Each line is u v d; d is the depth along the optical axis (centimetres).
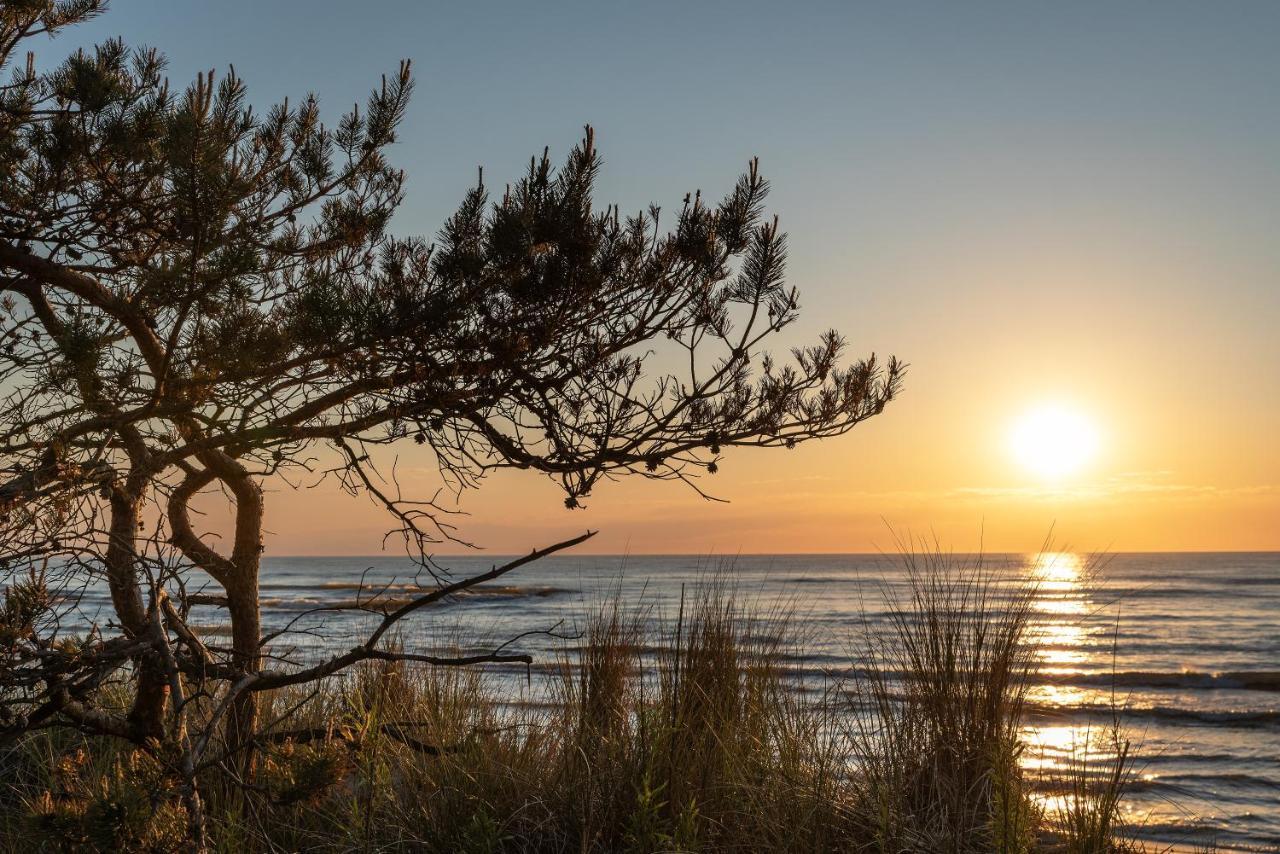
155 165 354
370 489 396
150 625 316
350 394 375
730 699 472
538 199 362
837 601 4025
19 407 333
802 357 427
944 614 499
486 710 515
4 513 287
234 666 387
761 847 387
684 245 394
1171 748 1216
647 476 409
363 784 396
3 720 300
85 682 308
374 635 374
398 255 401
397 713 493
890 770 443
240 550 427
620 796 399
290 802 322
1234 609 4388
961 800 423
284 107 442
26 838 314
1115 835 453
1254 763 1112
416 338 359
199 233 319
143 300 352
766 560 14888
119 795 256
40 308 353
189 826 281
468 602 3962
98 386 332
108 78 360
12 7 367
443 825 383
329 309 335
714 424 408
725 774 416
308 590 5400
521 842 387
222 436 365
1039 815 421
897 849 395
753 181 408
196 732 415
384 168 460
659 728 416
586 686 495
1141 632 3262
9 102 363
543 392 388
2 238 344
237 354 329
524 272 367
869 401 429
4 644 274
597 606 538
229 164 355
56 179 352
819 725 491
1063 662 2423
